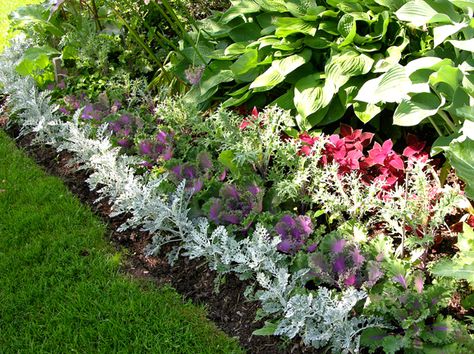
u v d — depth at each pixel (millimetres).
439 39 2906
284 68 3641
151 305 2762
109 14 4918
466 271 2230
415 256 2477
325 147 3301
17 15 4965
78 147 3750
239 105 4000
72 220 3457
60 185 3824
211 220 2980
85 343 2619
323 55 3820
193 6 5141
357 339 2240
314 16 3723
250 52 3852
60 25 5117
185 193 3148
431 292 2285
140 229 3158
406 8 3232
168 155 3438
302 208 3088
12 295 2926
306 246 2715
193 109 3762
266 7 4121
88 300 2836
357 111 3385
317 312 2295
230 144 3275
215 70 4156
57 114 4445
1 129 4699
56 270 3051
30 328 2740
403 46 3426
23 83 4594
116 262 3086
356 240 2619
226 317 2691
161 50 4887
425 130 3557
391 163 2988
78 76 4664
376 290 2459
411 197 2672
